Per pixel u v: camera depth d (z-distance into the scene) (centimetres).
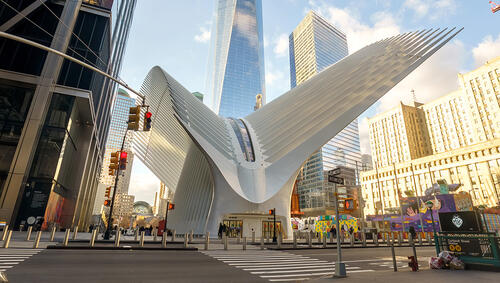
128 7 5722
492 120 8762
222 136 3819
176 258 1173
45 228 2977
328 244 2262
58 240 1802
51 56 3238
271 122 4112
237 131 4212
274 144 3688
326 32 14725
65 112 3219
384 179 9381
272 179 3269
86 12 3706
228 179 3070
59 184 3284
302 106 3853
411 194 4919
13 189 2716
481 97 9150
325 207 7938
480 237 959
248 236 3125
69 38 3419
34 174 2916
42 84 3084
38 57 3203
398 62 3738
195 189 3566
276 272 887
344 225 3400
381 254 1630
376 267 1066
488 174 6988
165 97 3853
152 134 4806
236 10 17725
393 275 821
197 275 793
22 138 2866
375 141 13225
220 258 1222
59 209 3447
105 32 3722
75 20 3572
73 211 3675
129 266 919
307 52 14338
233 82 15750
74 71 3406
